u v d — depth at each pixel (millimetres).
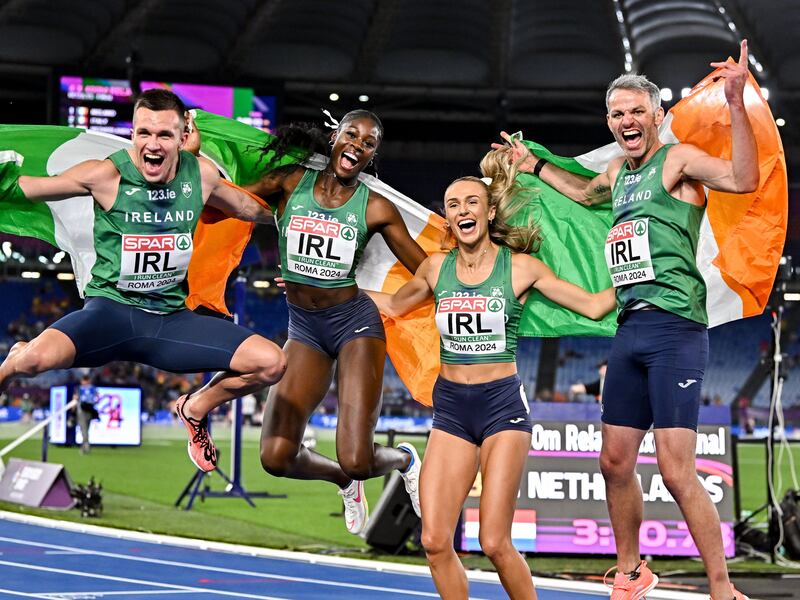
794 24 34344
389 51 39281
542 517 11141
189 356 6332
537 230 6656
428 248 7676
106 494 17266
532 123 45469
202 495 16312
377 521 11242
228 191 6641
